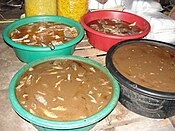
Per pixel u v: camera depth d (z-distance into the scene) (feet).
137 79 2.64
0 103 2.75
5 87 2.97
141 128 2.63
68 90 2.56
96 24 3.80
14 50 3.31
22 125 2.53
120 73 2.64
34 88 2.56
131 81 2.53
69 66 2.89
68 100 2.44
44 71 2.79
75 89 2.57
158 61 2.95
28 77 2.68
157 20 3.96
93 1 4.29
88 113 2.32
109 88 2.62
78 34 3.40
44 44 3.15
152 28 3.97
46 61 2.95
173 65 2.90
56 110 2.33
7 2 6.08
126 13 3.95
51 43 3.18
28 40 3.24
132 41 3.27
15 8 5.83
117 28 3.71
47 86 2.59
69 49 3.20
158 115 2.65
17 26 3.53
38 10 3.92
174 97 2.38
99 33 3.31
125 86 2.56
